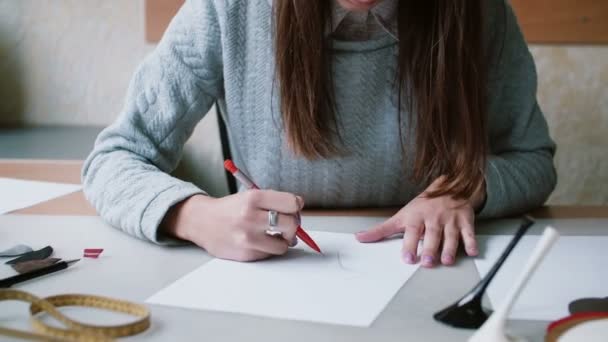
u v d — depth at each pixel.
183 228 0.74
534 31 1.67
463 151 0.86
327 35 0.89
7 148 1.41
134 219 0.75
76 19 1.77
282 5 0.85
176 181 0.80
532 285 0.61
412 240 0.73
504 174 0.90
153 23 1.71
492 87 0.99
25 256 0.68
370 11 0.89
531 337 0.50
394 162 0.99
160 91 0.93
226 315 0.54
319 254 0.71
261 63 0.94
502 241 0.77
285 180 1.00
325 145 0.92
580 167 1.77
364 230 0.81
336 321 0.53
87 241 0.76
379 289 0.60
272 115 0.96
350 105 0.95
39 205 0.92
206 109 1.00
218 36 0.94
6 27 1.78
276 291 0.59
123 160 0.86
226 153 1.10
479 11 0.86
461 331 0.51
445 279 0.63
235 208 0.70
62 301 0.55
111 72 1.79
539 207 0.96
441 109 0.87
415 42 0.89
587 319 0.50
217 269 0.66
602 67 1.71
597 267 0.66
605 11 1.65
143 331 0.51
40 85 1.81
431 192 0.83
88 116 1.82
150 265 0.67
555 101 1.73
